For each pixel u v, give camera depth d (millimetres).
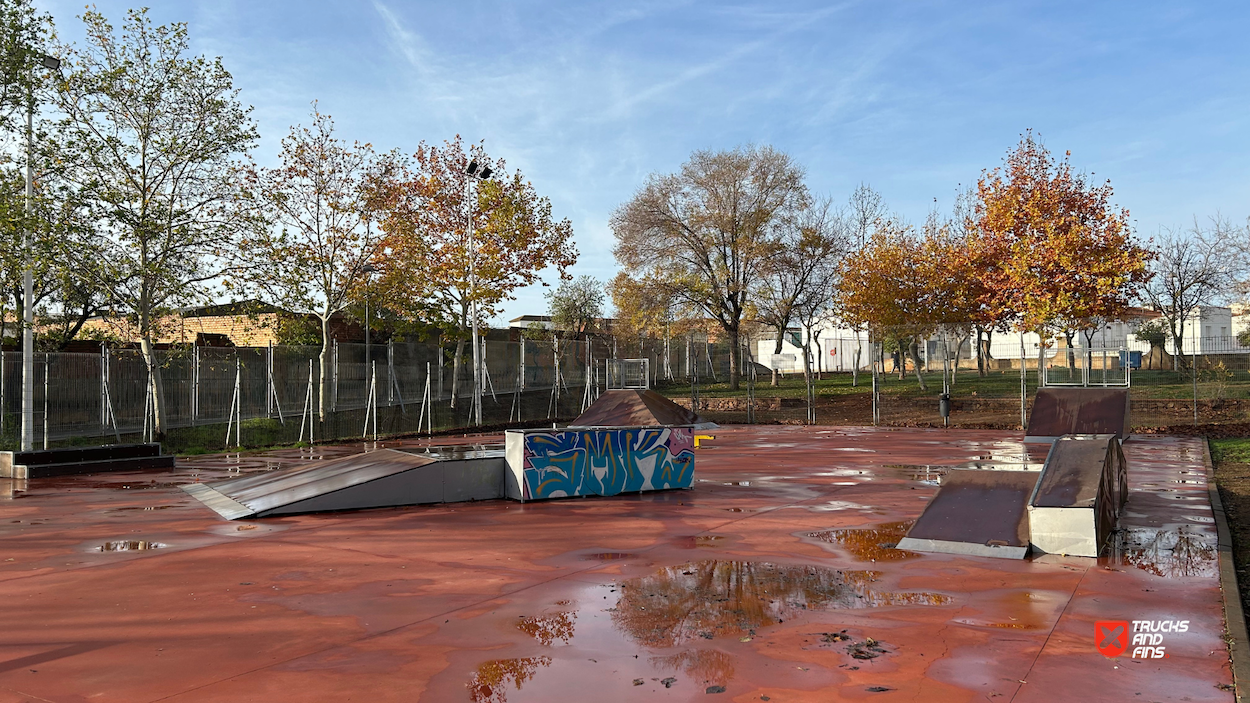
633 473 12680
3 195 19906
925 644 5234
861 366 58688
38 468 15750
